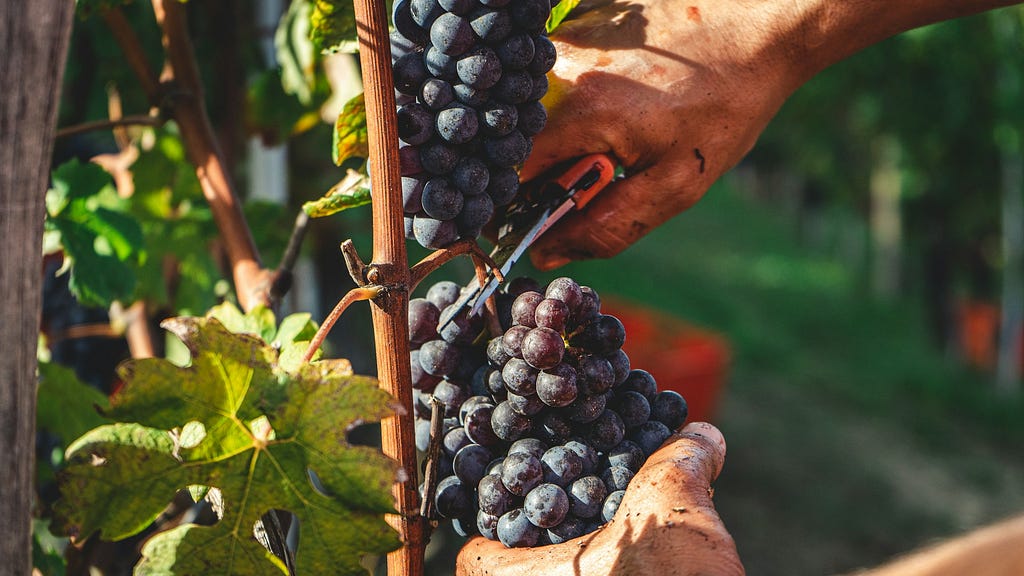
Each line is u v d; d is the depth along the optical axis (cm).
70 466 55
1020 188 471
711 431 63
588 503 60
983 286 576
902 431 438
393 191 58
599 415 61
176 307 96
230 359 56
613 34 72
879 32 74
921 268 638
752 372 495
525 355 59
